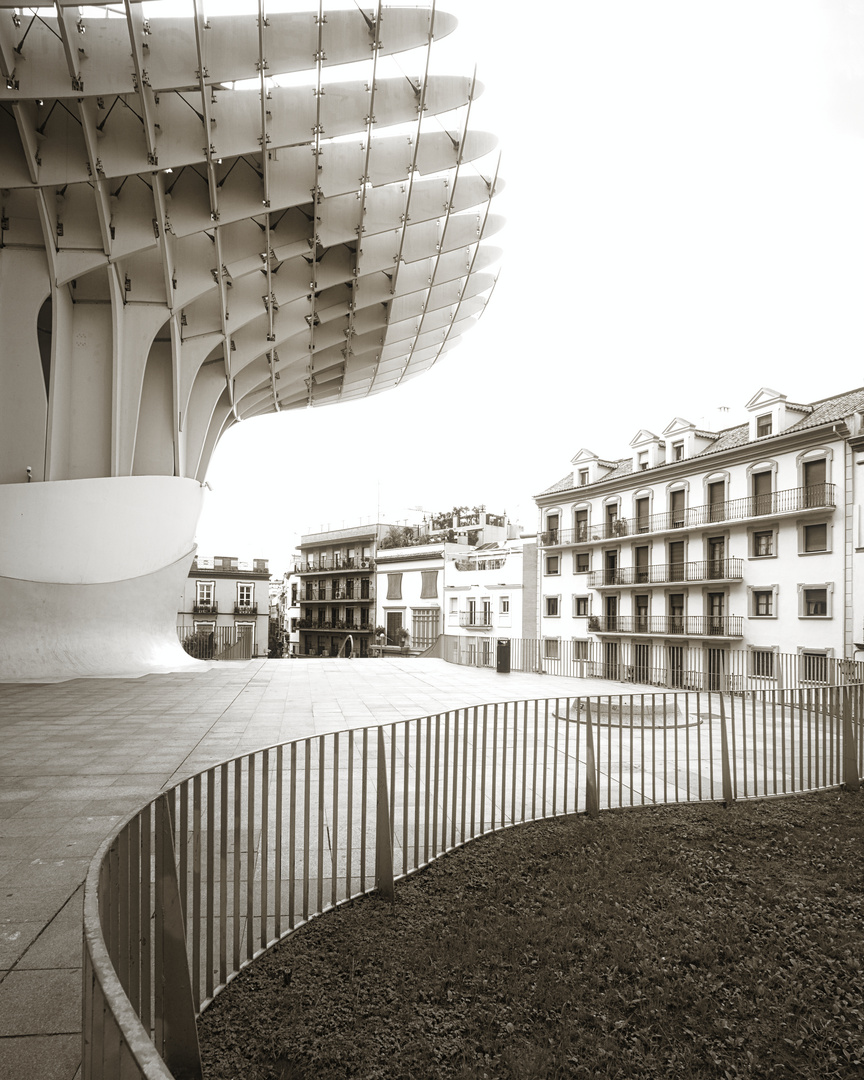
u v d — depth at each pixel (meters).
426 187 19.72
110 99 14.30
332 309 23.42
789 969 3.82
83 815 5.71
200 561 58.12
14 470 16.94
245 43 13.66
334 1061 2.81
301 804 6.37
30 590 17.02
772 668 32.72
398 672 21.42
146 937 2.53
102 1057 1.46
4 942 3.42
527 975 3.60
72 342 18.62
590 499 45.34
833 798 7.25
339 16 13.99
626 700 15.12
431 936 3.93
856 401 31.69
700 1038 3.18
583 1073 2.89
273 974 3.41
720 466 36.25
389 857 4.43
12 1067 2.45
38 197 15.42
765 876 5.10
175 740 9.27
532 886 4.70
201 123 14.89
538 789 7.31
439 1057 2.91
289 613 76.75
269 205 16.86
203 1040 2.87
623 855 5.33
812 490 31.39
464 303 28.89
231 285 20.62
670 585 38.03
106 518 18.19
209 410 23.80
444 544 58.38
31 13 12.68
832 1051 3.14
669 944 4.01
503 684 18.12
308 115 15.45
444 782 5.21
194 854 3.07
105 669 18.12
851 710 7.96
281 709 12.48
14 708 12.02
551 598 47.66
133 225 16.66
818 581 31.16
